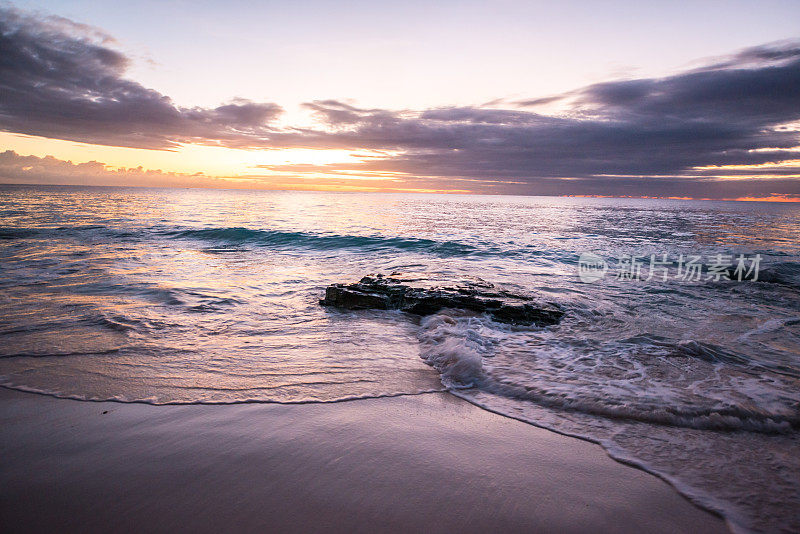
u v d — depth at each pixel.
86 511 2.23
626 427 3.41
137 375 4.22
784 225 33.19
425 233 22.61
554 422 3.48
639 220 37.59
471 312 7.17
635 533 2.18
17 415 3.34
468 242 18.75
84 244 16.33
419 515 2.26
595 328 6.62
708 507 2.41
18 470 2.60
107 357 4.70
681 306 8.32
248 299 8.05
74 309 6.77
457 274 10.33
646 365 4.90
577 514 2.31
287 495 2.40
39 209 36.59
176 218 29.86
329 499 2.37
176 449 2.88
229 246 17.11
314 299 8.29
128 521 2.16
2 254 13.27
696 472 2.78
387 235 20.50
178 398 3.73
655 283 10.66
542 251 16.36
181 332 5.77
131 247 15.84
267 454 2.85
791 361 5.15
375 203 71.31
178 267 11.65
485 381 4.36
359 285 8.35
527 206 71.19
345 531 2.12
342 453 2.88
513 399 3.96
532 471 2.74
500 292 7.91
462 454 2.93
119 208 41.19
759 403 3.87
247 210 41.75
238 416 3.41
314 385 4.12
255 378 4.25
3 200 51.06
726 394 4.07
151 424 3.24
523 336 6.12
